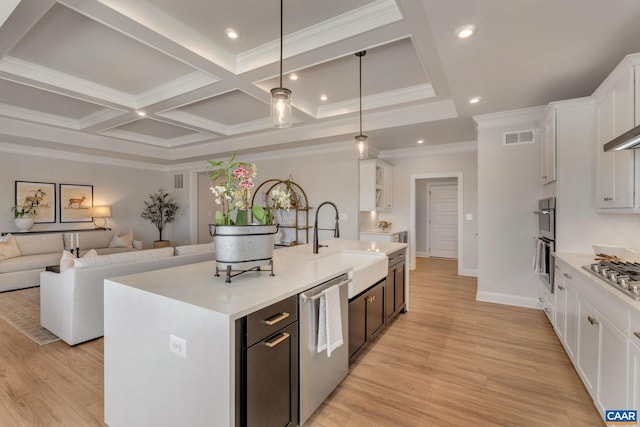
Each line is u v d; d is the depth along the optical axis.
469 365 2.48
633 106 2.06
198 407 1.35
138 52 2.89
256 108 4.46
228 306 1.35
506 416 1.88
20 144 5.31
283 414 1.61
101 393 2.10
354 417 1.87
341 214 5.53
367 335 2.66
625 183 2.28
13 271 4.57
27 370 2.39
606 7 1.80
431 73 2.98
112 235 6.36
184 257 3.55
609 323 1.70
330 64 3.12
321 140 5.13
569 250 2.99
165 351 1.48
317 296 1.79
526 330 3.17
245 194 1.88
